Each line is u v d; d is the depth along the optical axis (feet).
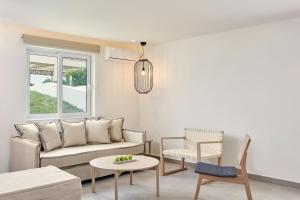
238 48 13.57
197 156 12.53
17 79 13.34
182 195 11.08
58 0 9.45
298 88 11.76
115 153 13.61
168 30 13.67
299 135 11.78
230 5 9.96
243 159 9.87
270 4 9.89
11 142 12.69
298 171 11.83
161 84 17.12
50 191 8.21
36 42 13.75
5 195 7.41
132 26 12.88
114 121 15.67
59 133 13.64
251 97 13.19
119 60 17.35
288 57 12.00
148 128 18.01
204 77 14.97
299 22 11.66
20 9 10.44
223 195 11.05
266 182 12.67
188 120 15.76
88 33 14.37
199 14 11.02
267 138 12.68
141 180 13.11
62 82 15.35
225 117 14.15
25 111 13.66
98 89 16.56
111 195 11.06
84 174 12.48
